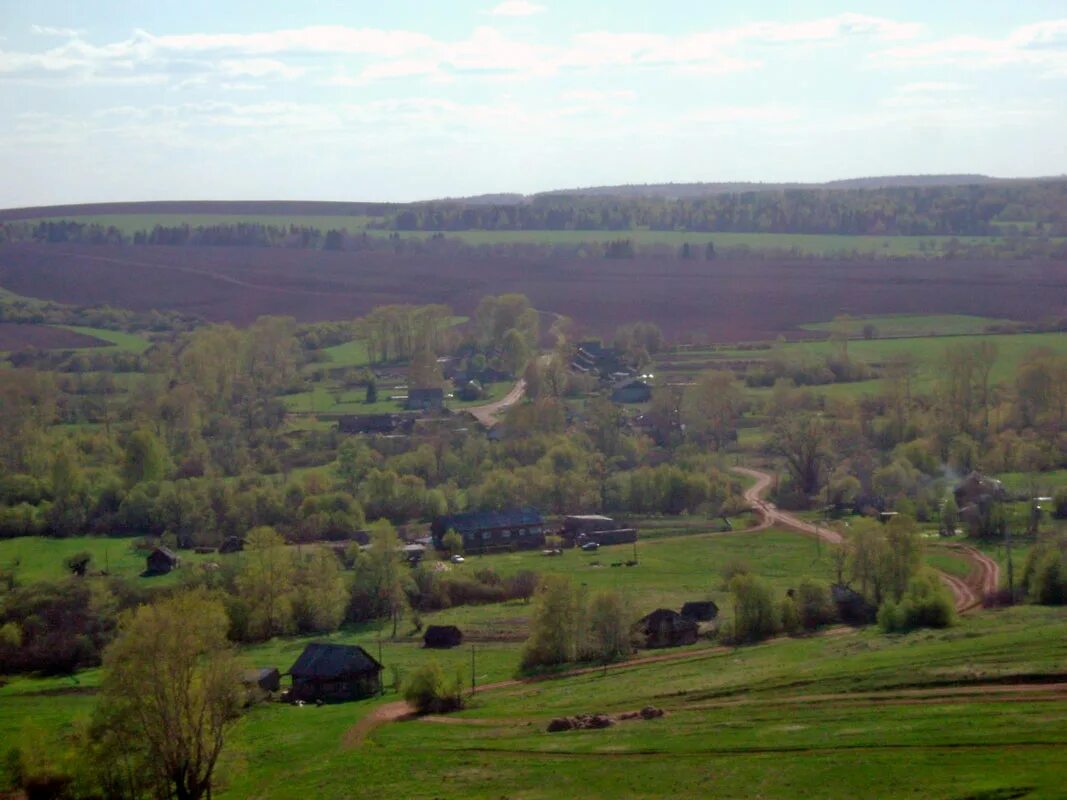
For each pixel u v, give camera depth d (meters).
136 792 89.56
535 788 81.88
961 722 84.75
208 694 90.12
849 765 78.75
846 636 122.62
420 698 106.75
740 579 128.38
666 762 84.00
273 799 86.06
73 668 132.62
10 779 91.31
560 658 121.94
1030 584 136.12
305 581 148.12
